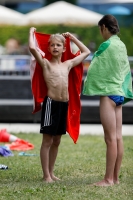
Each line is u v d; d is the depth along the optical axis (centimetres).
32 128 2573
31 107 2616
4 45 5716
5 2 6538
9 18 4831
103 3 6369
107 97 1348
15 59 3139
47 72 1395
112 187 1320
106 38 1395
